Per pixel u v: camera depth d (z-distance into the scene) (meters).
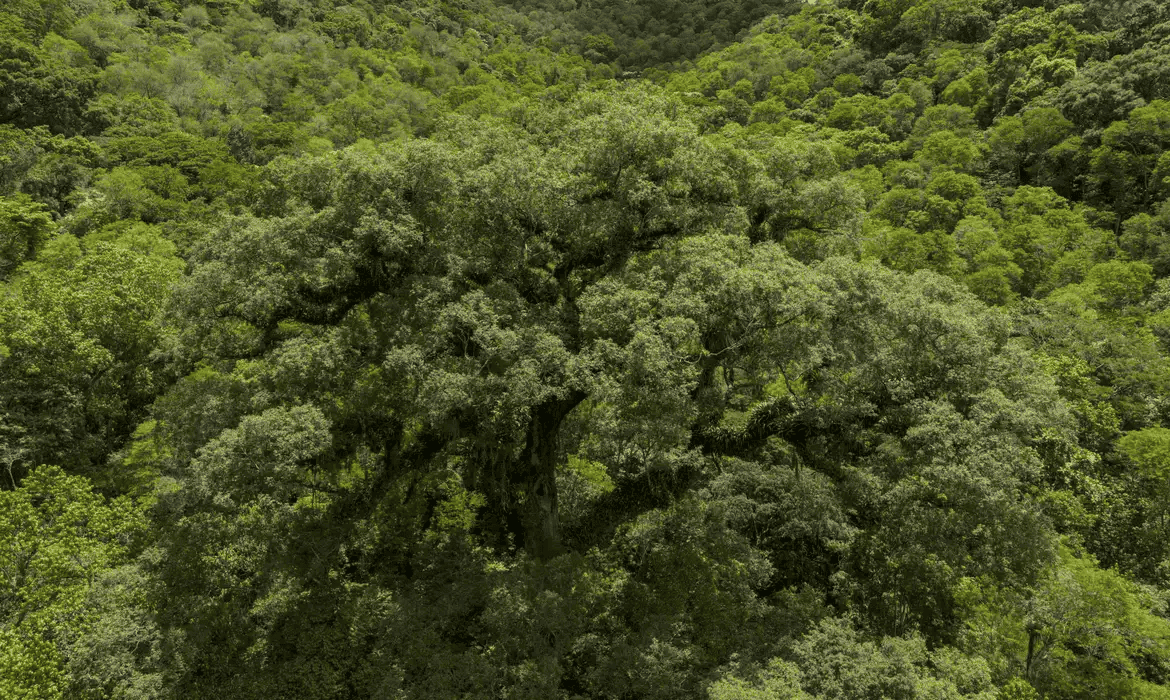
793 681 11.82
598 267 19.62
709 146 19.56
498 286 17.39
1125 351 30.75
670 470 17.88
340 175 17.11
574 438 21.78
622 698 14.09
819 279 15.32
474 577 16.69
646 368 13.62
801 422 17.52
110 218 41.78
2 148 45.09
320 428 14.92
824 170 23.61
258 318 17.75
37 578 14.16
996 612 16.92
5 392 23.02
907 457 16.16
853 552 18.73
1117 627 16.67
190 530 14.76
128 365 26.28
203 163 51.00
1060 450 17.75
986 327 17.19
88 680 13.00
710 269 15.03
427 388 14.66
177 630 14.28
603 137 17.78
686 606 16.12
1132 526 23.95
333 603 15.88
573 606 15.06
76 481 16.12
